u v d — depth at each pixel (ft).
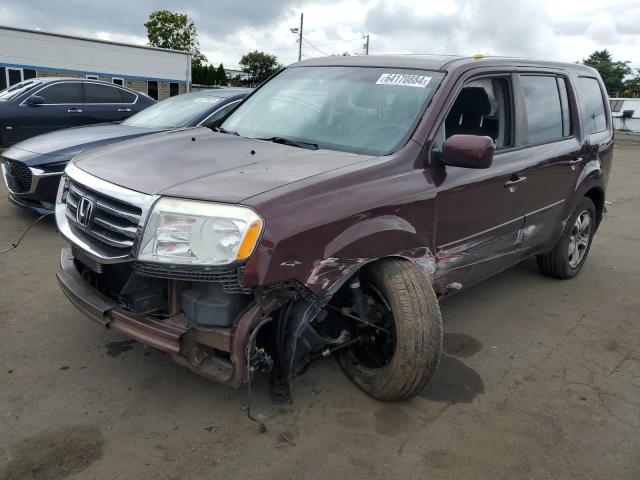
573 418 9.95
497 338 12.99
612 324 14.14
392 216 9.44
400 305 9.00
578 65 16.40
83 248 8.98
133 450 8.45
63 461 8.14
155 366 10.73
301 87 12.87
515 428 9.55
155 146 10.64
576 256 17.07
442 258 10.85
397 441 9.01
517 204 12.80
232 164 9.48
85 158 10.66
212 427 9.06
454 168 10.87
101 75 78.95
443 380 10.96
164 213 8.01
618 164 50.78
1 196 23.53
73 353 11.07
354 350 10.38
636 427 9.77
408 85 11.44
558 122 14.65
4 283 14.25
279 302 8.18
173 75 87.97
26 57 71.31
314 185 8.59
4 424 8.86
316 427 9.21
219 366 8.41
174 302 8.60
